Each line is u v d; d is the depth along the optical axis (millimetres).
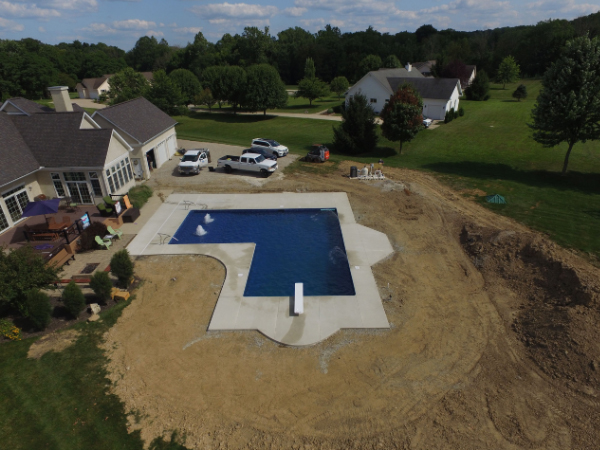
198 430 10719
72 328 14555
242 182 30125
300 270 18531
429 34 141625
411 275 17891
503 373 12398
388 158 36562
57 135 24906
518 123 49750
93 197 24750
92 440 10391
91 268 18406
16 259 14156
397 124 36031
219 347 13711
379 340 13953
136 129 30969
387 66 90125
